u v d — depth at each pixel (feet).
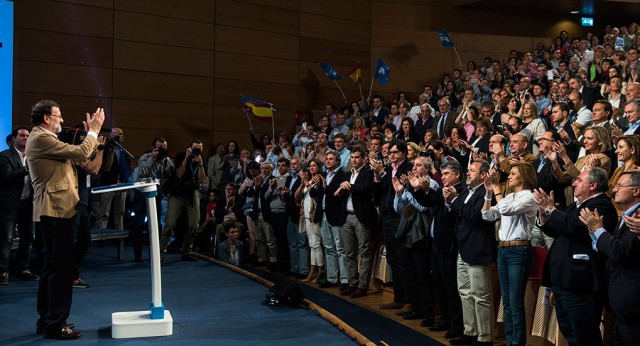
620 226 11.53
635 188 11.41
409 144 21.25
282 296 18.62
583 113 22.53
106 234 27.20
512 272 14.39
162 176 28.63
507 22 48.03
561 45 42.29
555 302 12.99
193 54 39.73
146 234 28.35
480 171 15.51
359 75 44.21
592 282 12.14
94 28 36.47
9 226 21.63
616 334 12.72
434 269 17.29
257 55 42.09
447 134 26.96
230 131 41.04
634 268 11.18
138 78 37.83
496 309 16.76
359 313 19.74
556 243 12.84
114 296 19.70
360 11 46.06
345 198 22.57
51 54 35.14
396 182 19.04
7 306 17.99
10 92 33.37
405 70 46.75
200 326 16.19
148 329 15.05
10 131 33.37
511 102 26.53
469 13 47.55
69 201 14.49
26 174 21.49
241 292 20.86
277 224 27.55
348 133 31.76
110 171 30.09
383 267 22.85
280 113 42.88
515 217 14.51
